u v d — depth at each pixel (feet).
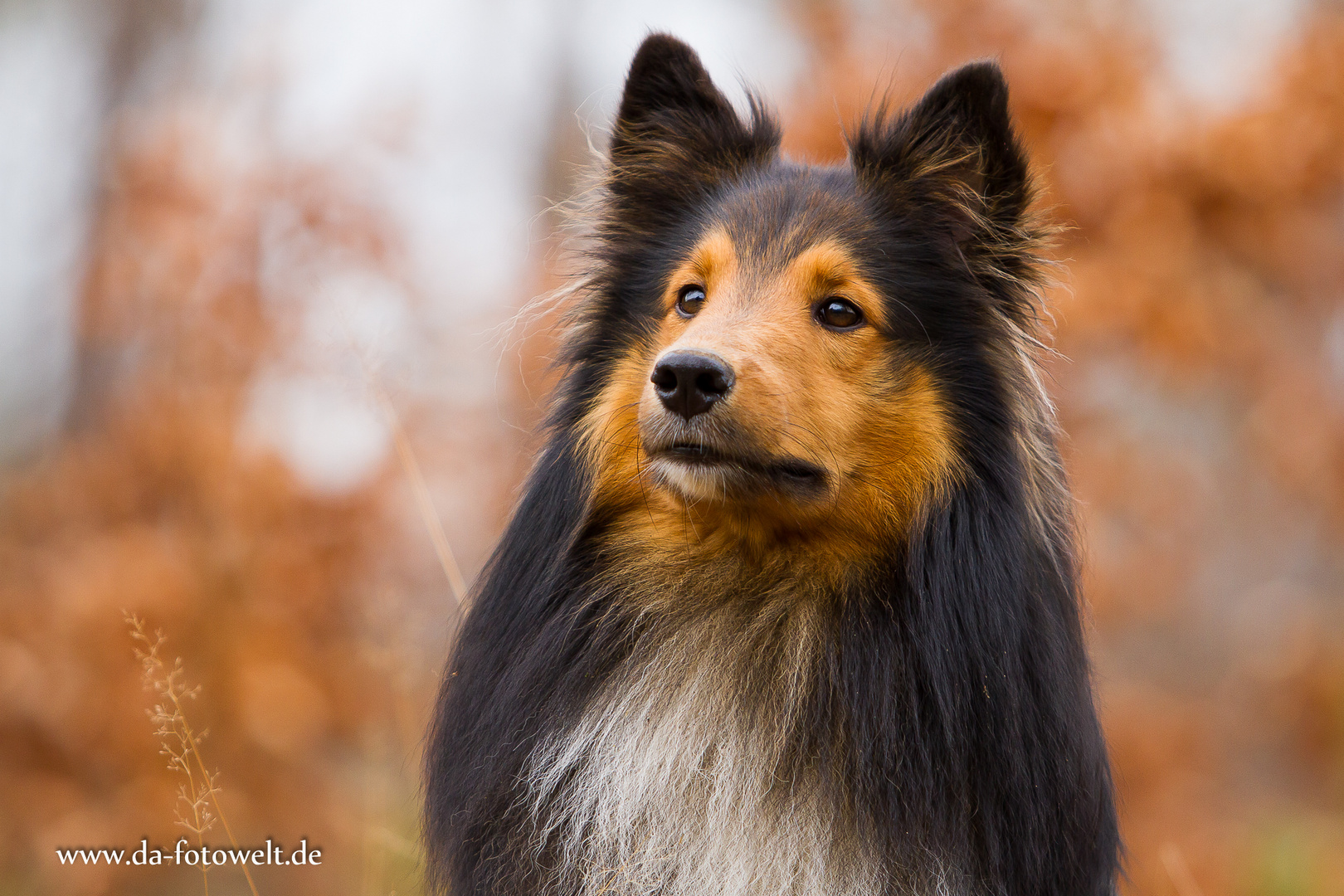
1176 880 36.52
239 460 43.78
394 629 36.55
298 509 43.93
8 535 45.96
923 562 21.85
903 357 22.70
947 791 20.66
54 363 68.44
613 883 21.25
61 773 42.45
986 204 23.38
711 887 21.33
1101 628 47.37
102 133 68.90
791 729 21.85
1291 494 52.03
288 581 43.06
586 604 22.85
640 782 21.89
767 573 22.81
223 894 42.65
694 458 21.35
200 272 44.78
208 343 44.75
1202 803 48.32
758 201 24.16
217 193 45.14
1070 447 44.75
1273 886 49.80
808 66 48.93
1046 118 44.93
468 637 23.73
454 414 47.80
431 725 24.30
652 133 26.23
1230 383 48.39
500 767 21.81
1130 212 44.21
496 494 46.88
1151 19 47.75
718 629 22.80
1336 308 50.06
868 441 22.49
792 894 21.08
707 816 21.85
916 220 23.48
